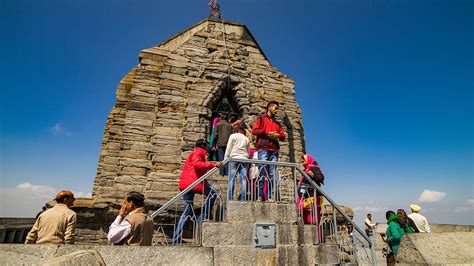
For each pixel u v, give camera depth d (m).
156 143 9.34
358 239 6.36
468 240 4.34
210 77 10.82
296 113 12.03
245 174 6.12
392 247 6.22
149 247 3.62
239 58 11.77
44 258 3.04
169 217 8.41
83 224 8.00
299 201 6.77
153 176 8.88
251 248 5.40
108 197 8.34
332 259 5.96
